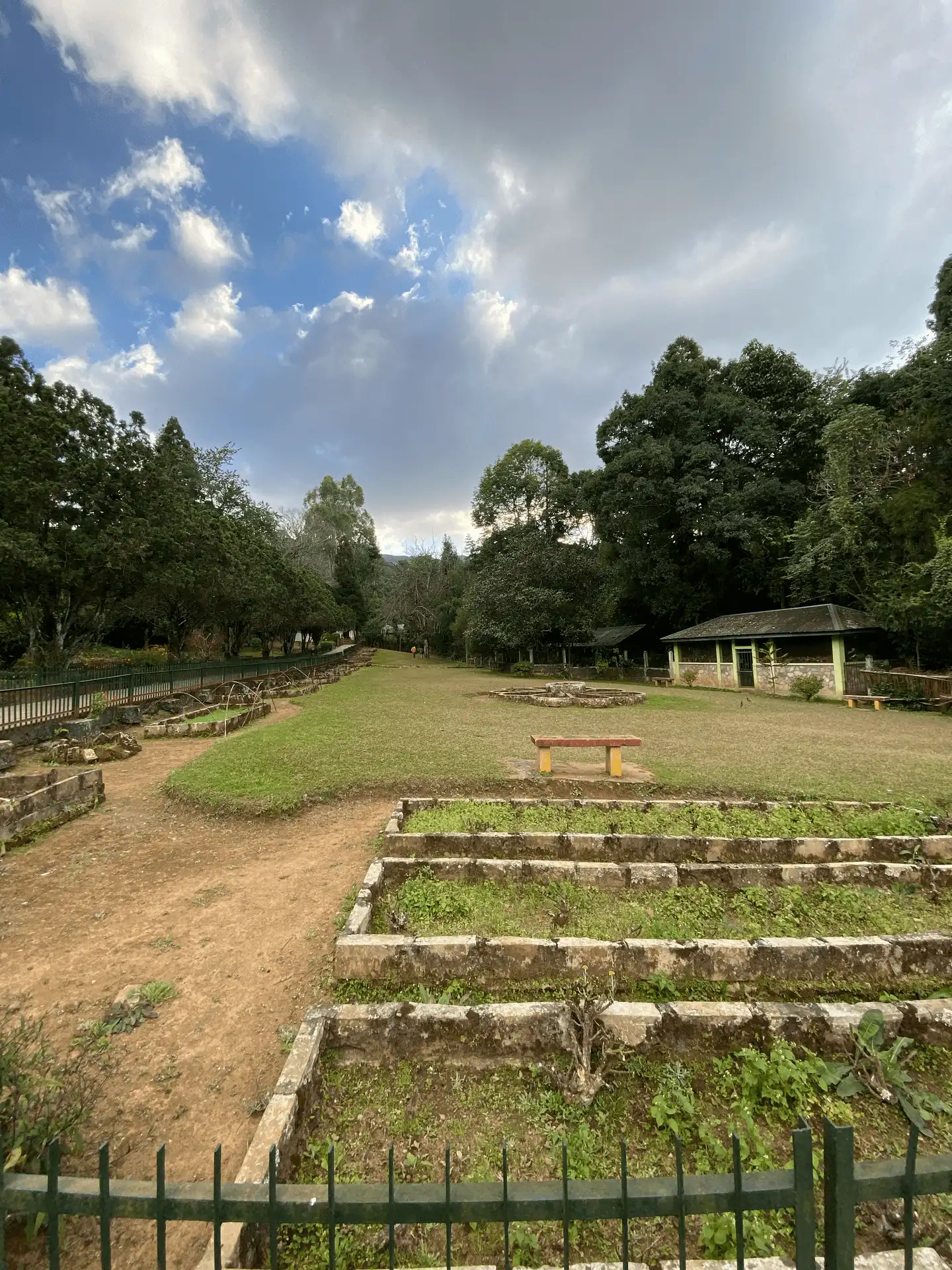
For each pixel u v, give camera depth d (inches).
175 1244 84.4
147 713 611.8
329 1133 102.7
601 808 274.7
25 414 632.4
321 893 200.7
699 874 200.8
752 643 986.7
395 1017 120.0
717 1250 82.9
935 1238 83.8
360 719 569.6
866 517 847.1
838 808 274.1
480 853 225.6
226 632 1322.6
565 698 732.7
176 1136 102.7
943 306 858.1
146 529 706.2
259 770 342.6
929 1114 106.2
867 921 180.2
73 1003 141.3
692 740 463.5
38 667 696.4
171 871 222.2
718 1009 122.1
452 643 2201.0
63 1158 93.2
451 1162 97.3
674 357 1300.4
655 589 1269.7
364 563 2797.7
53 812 270.5
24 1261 82.2
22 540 590.9
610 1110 109.0
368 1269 80.6
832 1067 113.1
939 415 783.1
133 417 767.7
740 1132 103.5
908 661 826.2
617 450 1285.7
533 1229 86.0
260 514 1630.2
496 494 1887.3
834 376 1128.8
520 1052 119.6
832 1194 53.2
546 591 1378.0
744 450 1144.8
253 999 142.9
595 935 168.4
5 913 188.4
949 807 286.0
